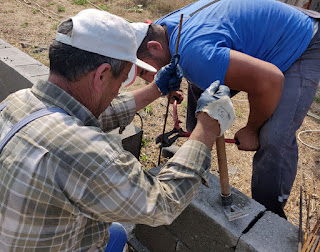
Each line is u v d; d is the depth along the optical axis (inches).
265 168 85.2
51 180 40.2
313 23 78.2
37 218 41.6
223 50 64.9
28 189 40.3
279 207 91.0
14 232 42.4
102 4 358.6
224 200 69.6
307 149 146.6
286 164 83.7
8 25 279.6
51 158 40.3
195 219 72.4
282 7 76.3
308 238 61.2
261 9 73.4
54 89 44.4
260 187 89.3
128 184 43.4
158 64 76.5
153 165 127.9
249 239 64.5
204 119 53.4
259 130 84.5
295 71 77.3
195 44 66.4
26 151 40.8
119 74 47.6
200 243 74.4
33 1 349.1
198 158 50.9
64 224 43.8
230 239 66.8
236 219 68.4
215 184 77.4
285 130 78.4
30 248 43.6
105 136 43.9
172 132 68.1
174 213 49.0
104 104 50.7
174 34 71.2
